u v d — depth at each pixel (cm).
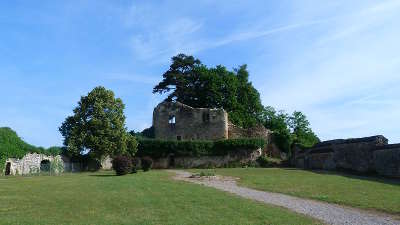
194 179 3628
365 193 2611
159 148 6225
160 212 1794
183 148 6222
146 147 6212
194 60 8544
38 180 3428
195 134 6988
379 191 2725
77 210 1836
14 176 4284
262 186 3027
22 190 2600
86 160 5891
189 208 1903
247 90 8162
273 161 6209
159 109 7150
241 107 7888
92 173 4728
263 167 5906
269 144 6975
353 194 2559
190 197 2291
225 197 2316
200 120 7025
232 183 3291
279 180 3500
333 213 1858
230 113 7625
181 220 1611
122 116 5800
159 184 3012
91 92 5759
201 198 2252
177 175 4131
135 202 2080
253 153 6253
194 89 8088
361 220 1697
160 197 2280
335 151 5112
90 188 2689
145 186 2845
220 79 7875
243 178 3716
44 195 2336
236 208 1911
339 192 2667
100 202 2070
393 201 2242
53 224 1519
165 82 8419
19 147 4962
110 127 5631
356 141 4841
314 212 1870
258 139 6297
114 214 1742
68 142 5625
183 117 7075
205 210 1850
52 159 5472
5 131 4941
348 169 4859
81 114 5672
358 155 4766
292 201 2242
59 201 2100
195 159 6231
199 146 6241
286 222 1597
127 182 3111
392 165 4197
